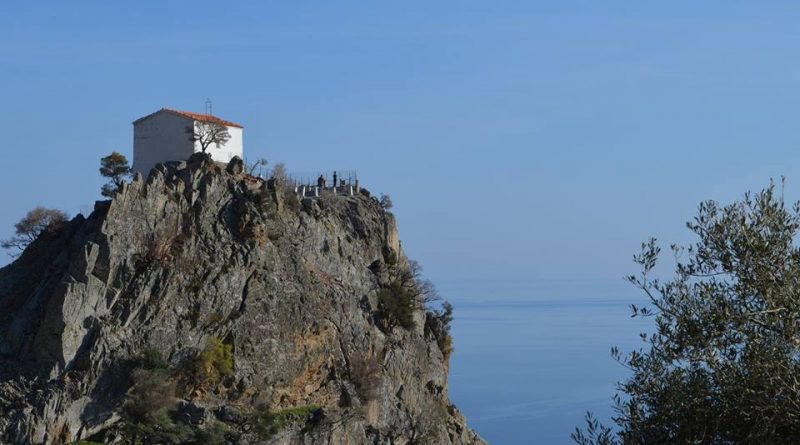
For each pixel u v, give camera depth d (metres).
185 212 125.31
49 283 117.56
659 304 31.67
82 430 109.12
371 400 133.38
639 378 31.84
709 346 30.55
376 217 154.00
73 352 111.62
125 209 119.69
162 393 111.06
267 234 131.00
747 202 31.16
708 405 30.36
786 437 28.77
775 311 29.42
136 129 144.25
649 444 31.16
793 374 28.84
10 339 113.25
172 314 119.25
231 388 120.69
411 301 149.62
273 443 115.06
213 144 144.50
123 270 117.38
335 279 140.88
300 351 129.50
